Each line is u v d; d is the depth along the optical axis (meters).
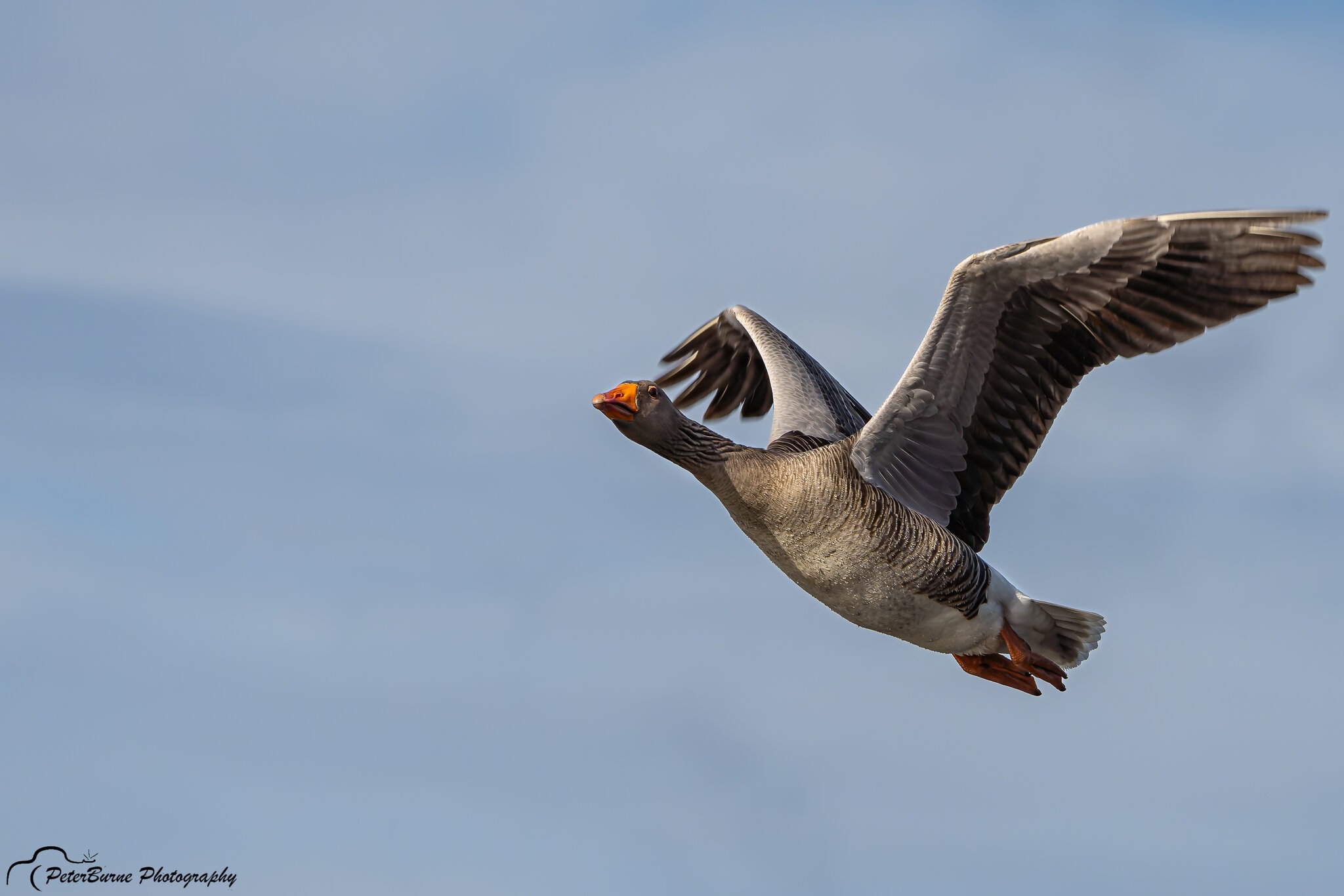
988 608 15.18
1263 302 13.52
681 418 14.98
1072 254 13.85
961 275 14.19
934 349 14.57
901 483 15.17
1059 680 14.93
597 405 14.81
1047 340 14.81
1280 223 13.18
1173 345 14.07
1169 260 13.85
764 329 18.89
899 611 15.05
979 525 15.62
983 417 15.27
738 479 14.89
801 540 14.86
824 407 17.75
